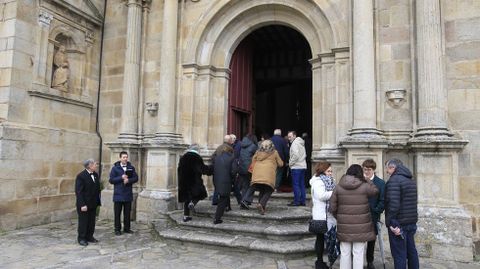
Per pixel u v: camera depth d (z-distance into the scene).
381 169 6.75
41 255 6.06
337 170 7.57
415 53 7.05
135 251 6.34
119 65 10.43
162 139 8.74
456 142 6.27
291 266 5.51
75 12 9.73
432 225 6.25
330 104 7.95
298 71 13.14
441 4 6.91
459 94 6.73
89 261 5.74
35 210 8.59
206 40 9.38
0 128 7.87
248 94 10.77
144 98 9.62
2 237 7.37
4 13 8.44
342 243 4.67
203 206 8.12
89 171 7.02
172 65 9.08
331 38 8.08
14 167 8.10
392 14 7.37
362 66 7.11
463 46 6.79
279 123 15.86
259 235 6.50
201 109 9.23
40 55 8.88
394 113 7.18
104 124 10.44
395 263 4.71
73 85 9.87
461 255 6.05
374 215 5.25
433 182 6.45
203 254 6.16
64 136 9.37
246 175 8.13
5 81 8.20
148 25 9.84
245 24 9.38
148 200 8.56
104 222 8.95
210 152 9.01
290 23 8.84
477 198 6.43
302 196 7.98
